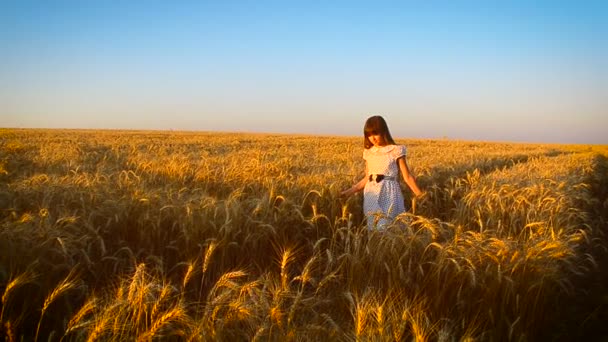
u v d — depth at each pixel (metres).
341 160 13.72
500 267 3.41
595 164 14.54
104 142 21.95
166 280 3.70
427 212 6.57
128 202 4.63
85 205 4.72
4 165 8.99
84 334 2.47
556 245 3.58
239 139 32.09
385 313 2.57
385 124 5.22
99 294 3.36
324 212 5.65
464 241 3.71
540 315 3.43
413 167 10.27
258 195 6.25
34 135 28.83
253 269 4.12
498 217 5.35
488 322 3.26
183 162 9.21
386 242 3.73
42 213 3.86
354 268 3.55
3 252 3.26
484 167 13.45
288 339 2.38
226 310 2.68
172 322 2.72
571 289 4.31
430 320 3.21
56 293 2.62
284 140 32.00
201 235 4.08
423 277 3.55
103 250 3.47
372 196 5.15
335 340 2.52
